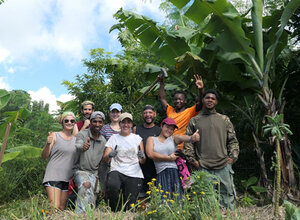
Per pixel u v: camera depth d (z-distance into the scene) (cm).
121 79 689
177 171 420
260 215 375
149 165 458
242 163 802
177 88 701
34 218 349
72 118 432
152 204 327
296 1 500
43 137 787
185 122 471
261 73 541
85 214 371
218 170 416
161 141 429
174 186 409
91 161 423
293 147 638
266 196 542
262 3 554
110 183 411
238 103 712
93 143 430
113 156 407
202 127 428
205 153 421
